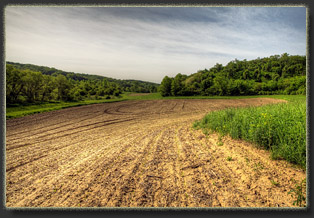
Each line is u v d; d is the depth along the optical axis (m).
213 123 8.67
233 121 7.26
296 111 5.19
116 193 3.62
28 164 6.04
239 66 141.12
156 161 5.19
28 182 4.58
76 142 9.16
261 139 5.13
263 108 8.12
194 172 4.21
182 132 9.21
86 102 41.19
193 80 111.62
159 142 7.49
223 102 42.53
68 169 5.26
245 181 3.52
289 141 4.13
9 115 21.19
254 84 80.81
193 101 46.28
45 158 6.61
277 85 74.44
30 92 31.75
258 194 3.10
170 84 77.62
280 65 117.94
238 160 4.50
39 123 16.69
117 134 10.75
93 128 13.73
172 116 19.86
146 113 24.05
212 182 3.66
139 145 7.32
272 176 3.53
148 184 3.86
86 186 4.04
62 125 15.52
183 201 3.16
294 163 3.89
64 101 41.50
